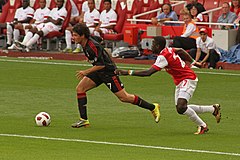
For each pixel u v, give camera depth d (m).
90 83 42.59
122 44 83.75
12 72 69.06
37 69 71.38
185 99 40.75
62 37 88.94
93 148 36.66
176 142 38.50
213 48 72.50
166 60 40.53
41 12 89.62
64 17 87.88
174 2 88.94
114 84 42.31
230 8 80.50
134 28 81.19
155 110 43.31
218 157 34.81
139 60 78.62
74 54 84.25
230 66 74.06
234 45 76.19
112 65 42.25
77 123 42.66
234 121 45.41
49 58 83.12
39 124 42.94
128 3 85.38
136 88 59.16
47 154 35.06
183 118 46.28
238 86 60.88
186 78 40.88
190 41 74.62
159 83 61.97
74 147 36.88
